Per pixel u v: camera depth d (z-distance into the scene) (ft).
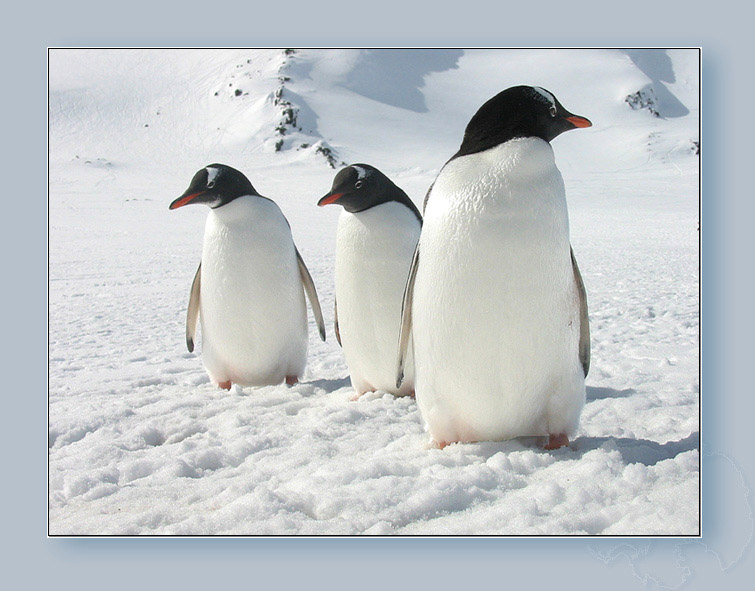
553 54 344.49
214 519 8.32
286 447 11.21
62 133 271.69
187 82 315.58
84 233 75.56
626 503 8.39
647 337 20.90
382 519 8.27
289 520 8.27
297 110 272.10
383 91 317.63
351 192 13.67
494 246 9.90
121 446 11.80
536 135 10.28
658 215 95.45
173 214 102.22
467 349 10.19
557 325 10.27
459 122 296.71
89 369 18.98
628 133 254.88
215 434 12.29
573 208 109.19
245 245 15.49
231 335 15.81
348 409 13.20
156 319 28.35
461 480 9.05
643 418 12.52
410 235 14.03
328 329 25.17
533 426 10.79
